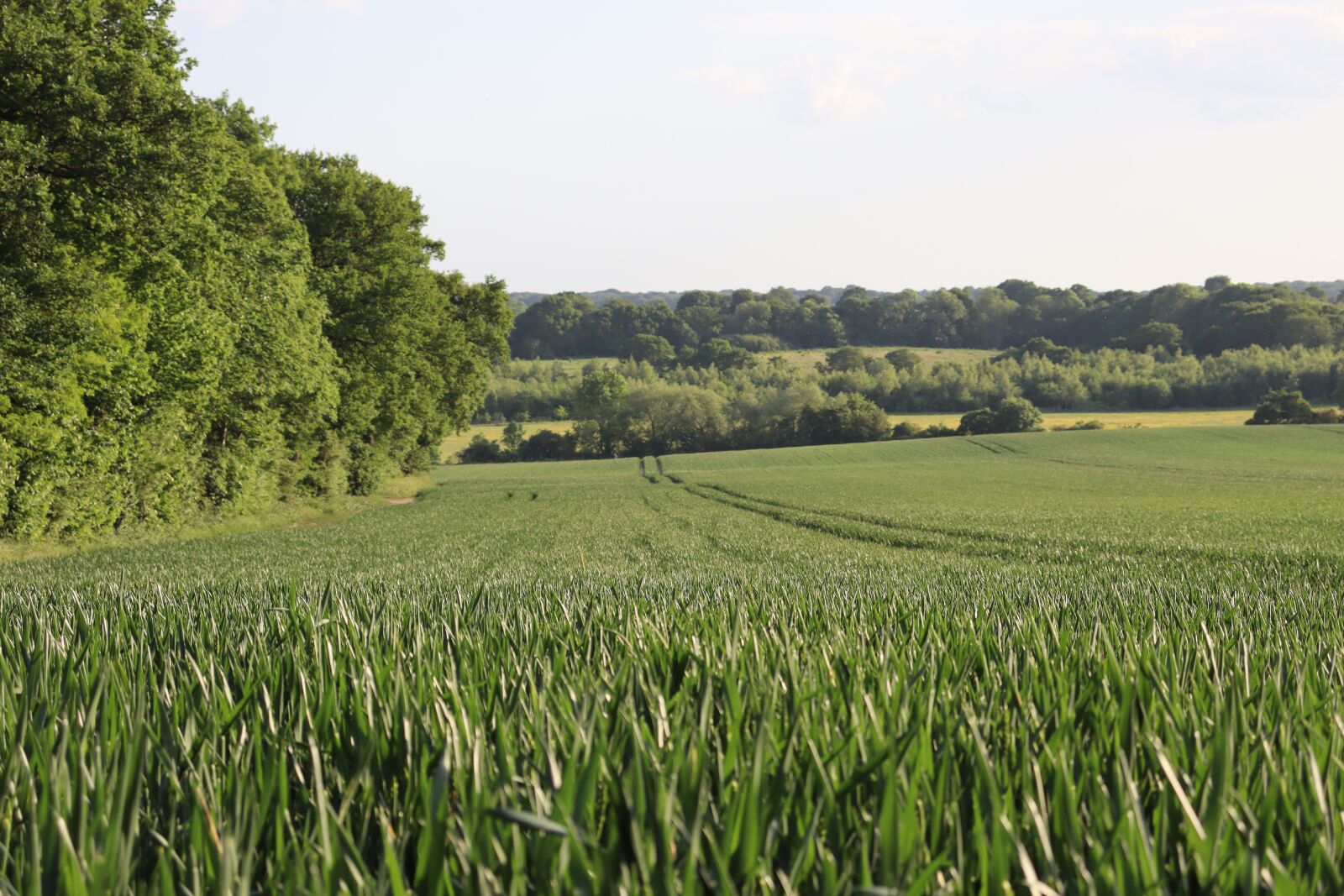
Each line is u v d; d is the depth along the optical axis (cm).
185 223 2567
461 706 262
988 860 171
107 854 157
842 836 184
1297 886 154
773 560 2547
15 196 2042
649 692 294
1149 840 179
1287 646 491
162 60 2414
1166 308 19862
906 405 15438
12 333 2136
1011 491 6197
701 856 160
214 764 242
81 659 386
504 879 164
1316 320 16312
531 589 1102
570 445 13212
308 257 3750
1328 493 5606
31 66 2070
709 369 18000
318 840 194
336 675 335
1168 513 4172
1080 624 630
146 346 2955
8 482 2420
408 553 2820
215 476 3956
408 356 5075
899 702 265
